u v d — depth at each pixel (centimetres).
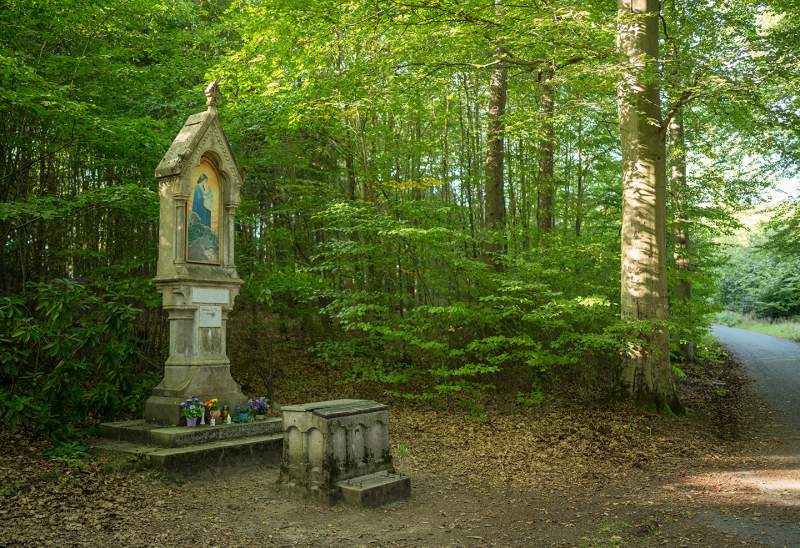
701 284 1936
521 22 1206
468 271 1283
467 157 1817
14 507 557
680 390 1634
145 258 1186
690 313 1709
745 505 675
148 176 1190
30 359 974
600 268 1430
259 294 1290
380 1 1195
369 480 673
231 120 1349
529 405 1302
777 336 3450
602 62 1274
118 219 1285
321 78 1427
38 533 503
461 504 681
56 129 1052
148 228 1309
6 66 864
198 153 904
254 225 1581
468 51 1414
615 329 1222
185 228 884
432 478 796
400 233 1138
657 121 1255
